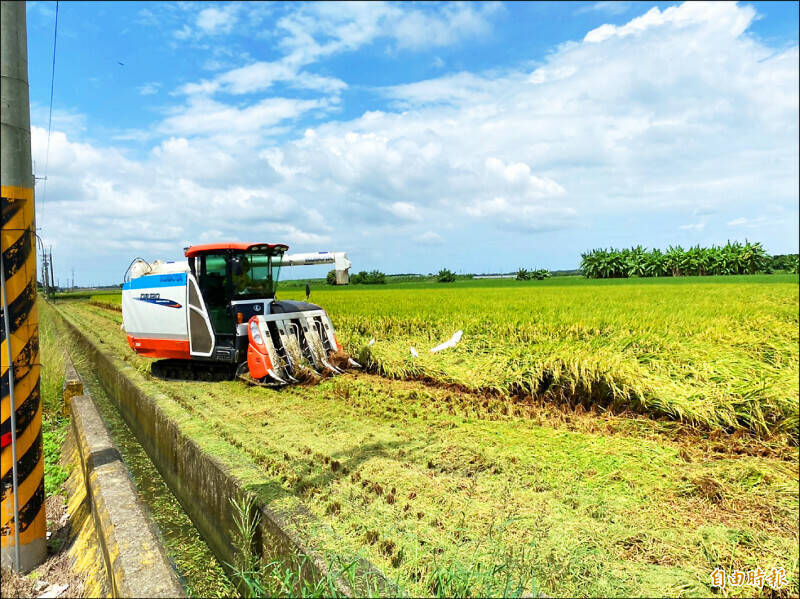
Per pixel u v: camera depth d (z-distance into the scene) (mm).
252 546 3646
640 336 8344
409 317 12344
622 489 4230
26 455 3336
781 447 5145
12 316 3230
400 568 3029
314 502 4016
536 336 9227
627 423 6031
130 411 8742
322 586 2633
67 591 3125
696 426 5766
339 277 10789
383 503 3979
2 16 3166
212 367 9836
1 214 3191
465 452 5117
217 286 9664
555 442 5426
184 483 5395
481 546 3311
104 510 3299
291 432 5973
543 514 3789
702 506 3918
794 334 8758
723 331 8859
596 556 3223
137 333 10617
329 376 9133
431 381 8586
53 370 8531
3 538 3309
